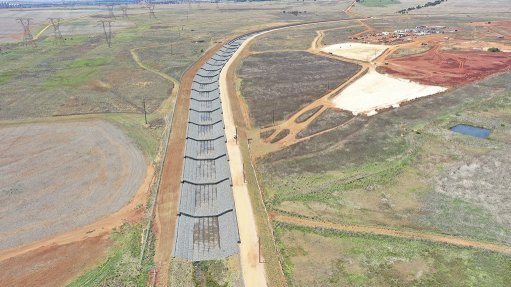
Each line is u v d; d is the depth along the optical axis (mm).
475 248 41469
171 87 95750
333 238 43719
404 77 96875
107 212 49156
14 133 71250
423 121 72125
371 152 61906
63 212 49250
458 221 45938
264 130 70688
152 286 37906
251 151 63094
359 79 97188
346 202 50031
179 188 53219
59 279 39156
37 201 51438
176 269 40094
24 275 39688
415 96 84938
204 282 38656
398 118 73812
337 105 81500
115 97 89562
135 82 100125
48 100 87750
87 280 38906
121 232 45469
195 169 59438
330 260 40750
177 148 64062
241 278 38250
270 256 40719
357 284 37656
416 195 51156
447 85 90375
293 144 65312
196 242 44531
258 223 45562
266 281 37656
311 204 49719
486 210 47688
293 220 46594
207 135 71188
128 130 72000
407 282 37750
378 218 46938
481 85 89812
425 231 44406
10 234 45531
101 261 41375
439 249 41656
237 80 98875
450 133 67375
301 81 96625
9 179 56406
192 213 49312
